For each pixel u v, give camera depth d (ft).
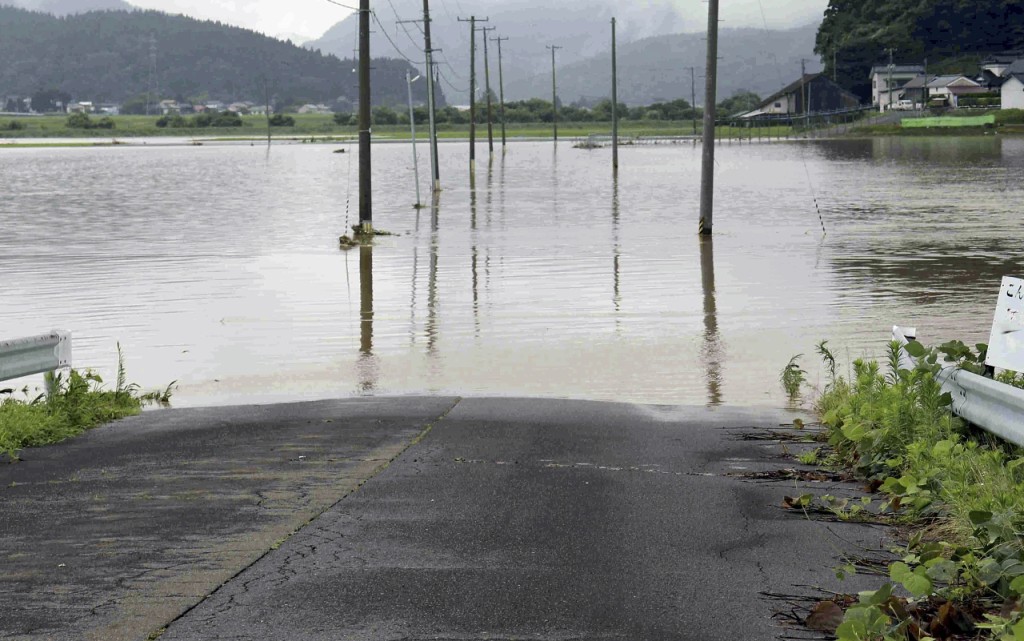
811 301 67.31
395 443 32.37
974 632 18.24
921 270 80.84
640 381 46.14
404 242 106.11
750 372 47.75
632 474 28.63
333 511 25.04
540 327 60.08
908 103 610.65
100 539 23.02
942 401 29.45
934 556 20.42
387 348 54.60
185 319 63.87
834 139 462.60
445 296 71.87
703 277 79.36
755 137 529.04
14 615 18.83
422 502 25.80
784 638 17.79
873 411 30.30
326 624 18.35
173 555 21.94
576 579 20.49
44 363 36.45
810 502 25.81
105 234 116.88
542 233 113.19
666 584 20.25
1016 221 119.85
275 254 97.09
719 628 18.17
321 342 56.44
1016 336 30.14
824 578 20.67
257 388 45.65
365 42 110.93
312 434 33.78
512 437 33.27
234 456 30.78
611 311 65.05
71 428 34.76
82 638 17.84
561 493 26.63
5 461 30.60
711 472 28.96
